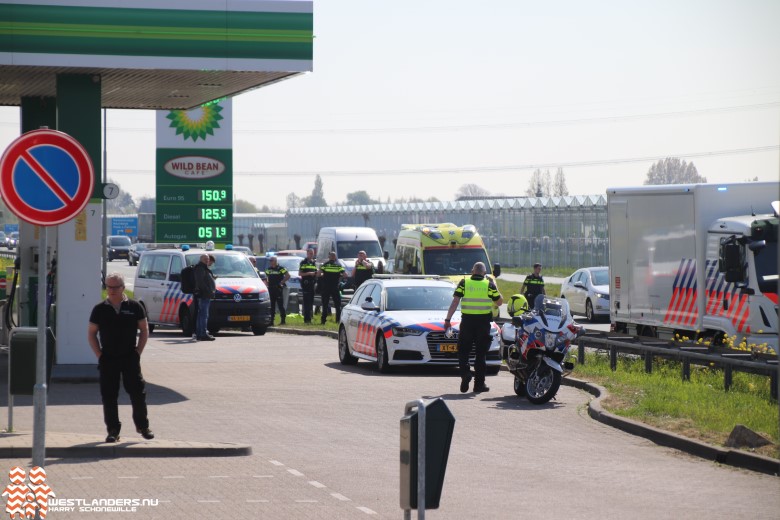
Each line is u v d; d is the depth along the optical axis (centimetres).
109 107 6406
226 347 6894
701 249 5597
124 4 4712
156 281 8156
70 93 4938
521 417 3928
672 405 3869
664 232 5906
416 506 1931
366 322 5584
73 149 2264
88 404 4044
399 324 5316
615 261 6406
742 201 5612
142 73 4941
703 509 2441
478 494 2595
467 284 4672
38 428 2264
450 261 9338
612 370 5297
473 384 4925
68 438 3144
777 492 2641
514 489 2659
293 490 2583
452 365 5794
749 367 4325
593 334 5641
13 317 6100
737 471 2920
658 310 5978
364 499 2495
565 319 4328
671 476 2844
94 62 4681
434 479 1934
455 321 5359
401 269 9819
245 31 4847
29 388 3212
